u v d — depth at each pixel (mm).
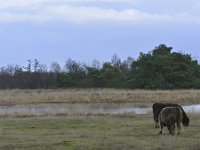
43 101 58594
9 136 22625
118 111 42906
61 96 61062
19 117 35594
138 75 85125
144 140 20266
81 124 28500
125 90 72062
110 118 32844
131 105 53969
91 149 18000
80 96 61312
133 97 60938
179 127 22281
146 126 26547
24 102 57625
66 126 27531
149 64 84688
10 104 56062
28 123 29562
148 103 56875
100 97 60812
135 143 19188
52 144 19500
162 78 82188
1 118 34438
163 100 59656
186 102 58562
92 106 52812
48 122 29984
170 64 84812
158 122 24172
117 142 19516
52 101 58906
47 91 70500
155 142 19578
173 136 21344
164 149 17656
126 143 19203
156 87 81188
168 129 22562
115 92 65562
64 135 22844
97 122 29641
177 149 17703
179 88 82125
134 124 27844
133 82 84812
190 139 20406
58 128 26594
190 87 82562
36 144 19516
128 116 34469
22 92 67688
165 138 20562
